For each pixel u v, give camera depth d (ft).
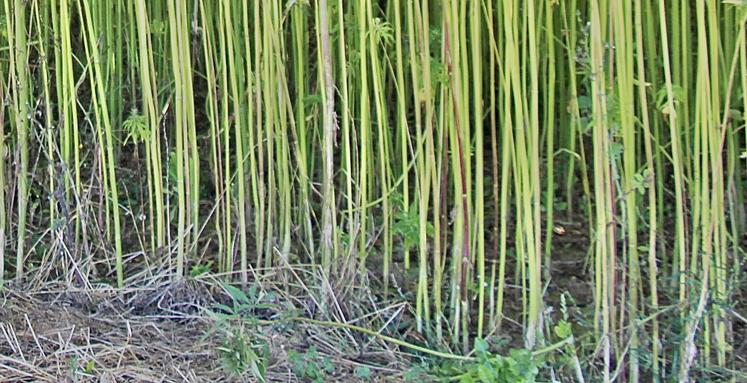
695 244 9.61
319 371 9.49
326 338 10.31
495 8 14.48
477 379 9.18
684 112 11.05
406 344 9.93
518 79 9.64
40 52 11.62
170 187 12.83
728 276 10.03
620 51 9.10
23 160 11.56
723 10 13.07
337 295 10.87
